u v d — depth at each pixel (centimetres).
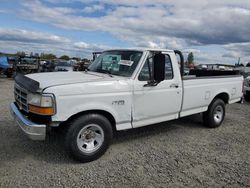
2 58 1933
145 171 399
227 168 422
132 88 454
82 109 398
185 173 398
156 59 435
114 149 483
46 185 347
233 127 677
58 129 432
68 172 385
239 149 513
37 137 377
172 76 524
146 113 485
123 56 502
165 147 507
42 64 2317
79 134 404
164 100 509
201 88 589
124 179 371
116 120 443
